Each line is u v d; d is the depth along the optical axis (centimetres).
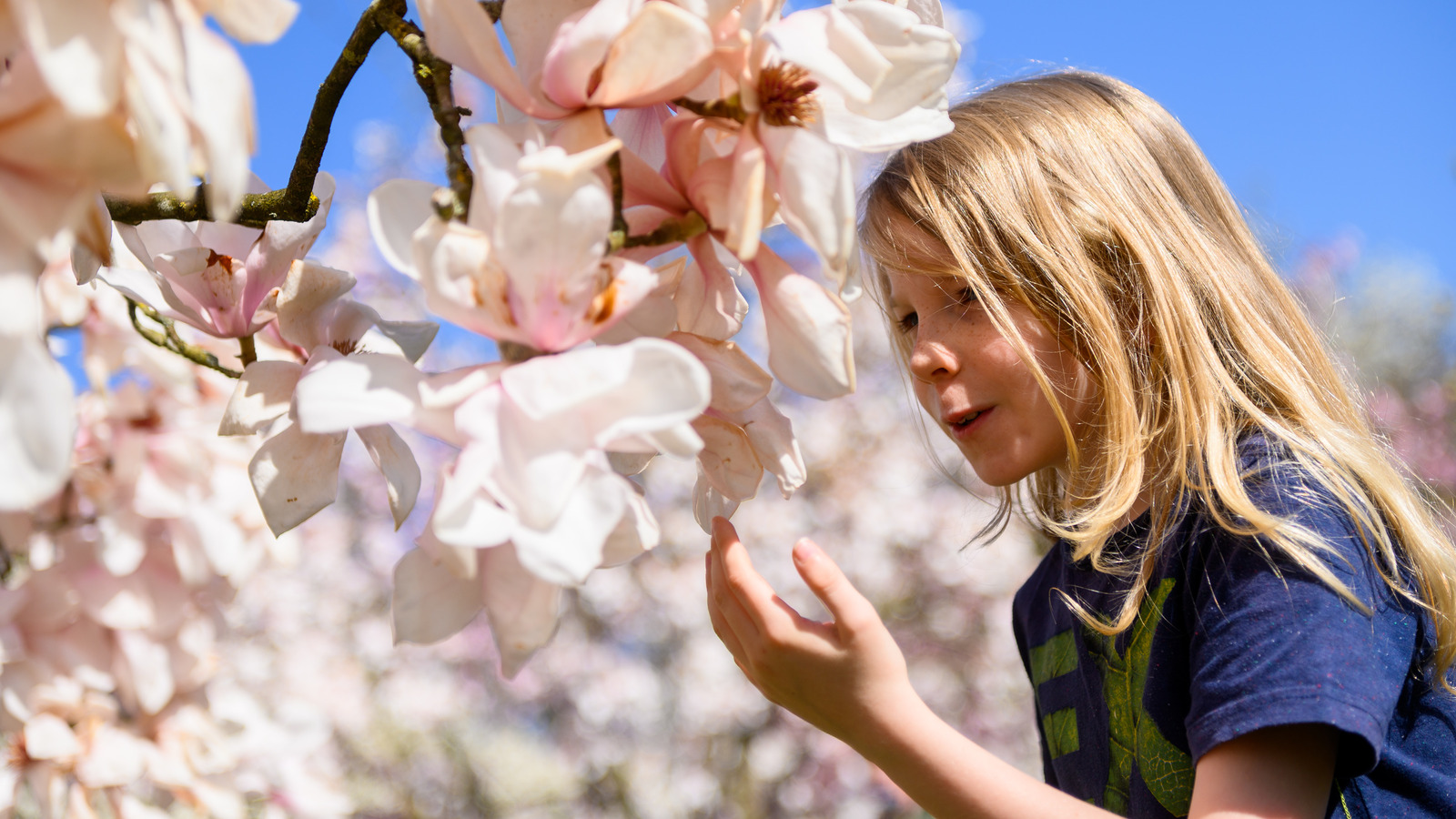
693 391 52
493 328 56
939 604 488
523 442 52
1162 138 144
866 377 532
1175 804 110
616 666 473
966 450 128
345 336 80
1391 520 113
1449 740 107
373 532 521
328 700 441
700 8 61
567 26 60
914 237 131
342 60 67
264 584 285
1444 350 830
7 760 103
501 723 512
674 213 66
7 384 42
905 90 65
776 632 99
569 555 50
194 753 109
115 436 106
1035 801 96
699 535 480
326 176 85
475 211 56
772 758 449
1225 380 124
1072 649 139
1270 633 97
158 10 44
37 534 102
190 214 73
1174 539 116
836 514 484
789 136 59
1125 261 131
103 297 111
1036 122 136
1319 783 92
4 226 44
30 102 44
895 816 451
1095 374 127
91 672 102
